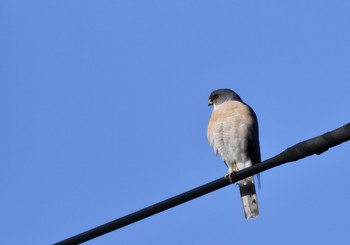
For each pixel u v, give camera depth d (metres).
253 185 13.62
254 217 13.50
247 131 13.81
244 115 13.94
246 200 13.59
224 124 13.93
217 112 14.20
